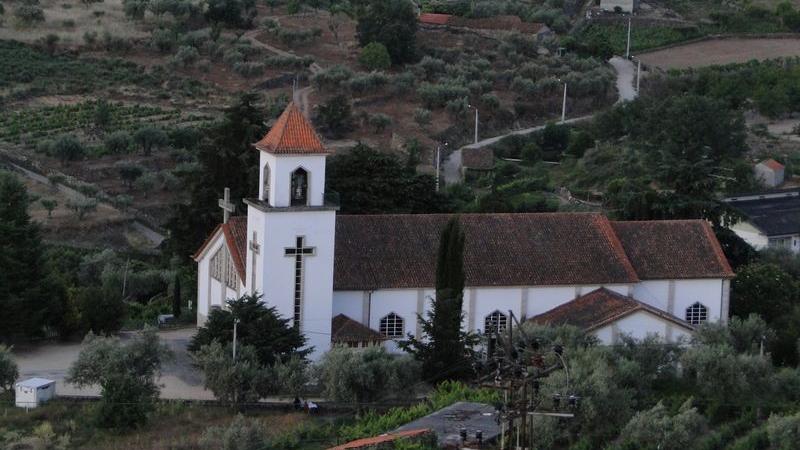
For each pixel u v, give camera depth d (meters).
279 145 195.38
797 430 179.25
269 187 198.00
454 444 163.62
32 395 187.62
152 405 186.12
